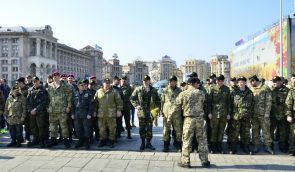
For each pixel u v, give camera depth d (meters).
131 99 10.06
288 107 8.98
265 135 9.58
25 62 104.19
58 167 7.68
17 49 103.75
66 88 10.39
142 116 9.80
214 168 7.61
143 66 193.00
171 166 7.80
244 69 40.28
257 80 9.96
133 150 9.77
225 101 9.45
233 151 9.37
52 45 115.75
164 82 28.19
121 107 10.41
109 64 171.88
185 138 7.80
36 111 10.19
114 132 10.36
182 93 8.05
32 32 104.19
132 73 183.50
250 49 37.53
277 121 9.87
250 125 9.56
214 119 9.38
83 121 10.07
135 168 7.61
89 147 10.01
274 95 9.89
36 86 10.48
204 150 7.80
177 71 108.94
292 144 8.99
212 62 156.50
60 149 9.94
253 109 9.64
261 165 7.88
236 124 9.36
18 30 105.38
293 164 7.98
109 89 10.39
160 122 16.97
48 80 12.11
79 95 10.22
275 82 9.94
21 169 7.50
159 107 10.01
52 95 10.38
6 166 7.77
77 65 139.38
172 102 9.52
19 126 10.37
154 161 8.30
